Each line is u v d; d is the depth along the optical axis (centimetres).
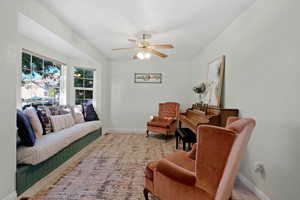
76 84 432
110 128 512
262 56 181
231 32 251
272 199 164
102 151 328
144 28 272
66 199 174
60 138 245
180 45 358
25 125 195
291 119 144
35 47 297
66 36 272
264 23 178
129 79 510
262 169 178
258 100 187
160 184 148
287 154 147
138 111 512
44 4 208
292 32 144
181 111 501
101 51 416
